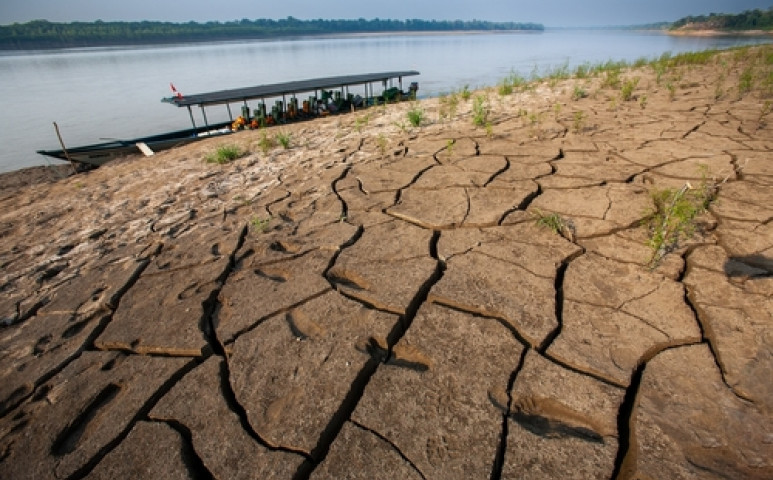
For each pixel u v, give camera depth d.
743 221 2.44
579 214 2.71
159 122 16.31
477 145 4.43
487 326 1.82
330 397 1.54
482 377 1.57
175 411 1.56
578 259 2.24
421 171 3.78
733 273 2.01
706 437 1.29
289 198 3.50
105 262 2.77
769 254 2.12
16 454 1.46
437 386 1.55
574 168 3.51
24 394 1.72
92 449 1.45
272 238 2.78
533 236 2.50
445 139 4.82
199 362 1.81
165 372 1.74
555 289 2.03
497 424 1.39
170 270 2.53
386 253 2.45
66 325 2.14
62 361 1.88
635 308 1.85
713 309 1.80
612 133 4.50
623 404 1.44
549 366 1.60
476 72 27.44
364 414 1.46
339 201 3.28
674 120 4.84
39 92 27.02
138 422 1.53
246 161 4.99
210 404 1.57
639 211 2.66
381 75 16.42
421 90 18.77
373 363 1.70
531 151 4.06
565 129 4.80
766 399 1.39
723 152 3.60
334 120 7.75
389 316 1.92
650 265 2.11
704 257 2.15
